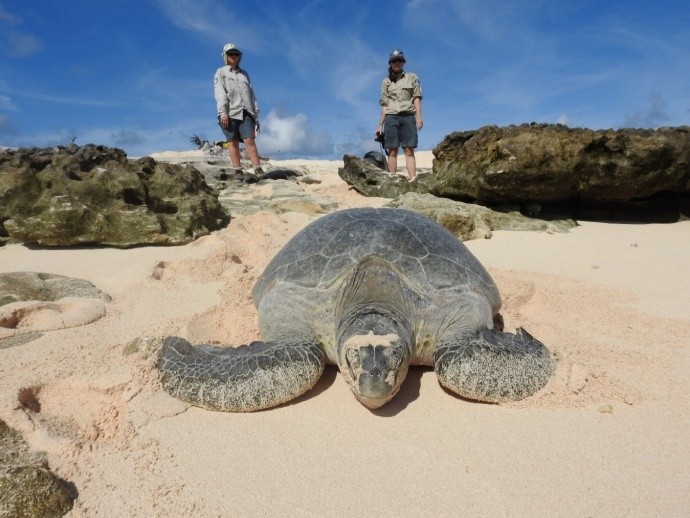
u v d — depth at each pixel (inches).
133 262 99.2
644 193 148.7
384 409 50.1
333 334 57.6
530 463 41.6
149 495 39.1
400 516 36.7
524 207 147.6
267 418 49.0
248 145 193.3
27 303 74.7
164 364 53.6
